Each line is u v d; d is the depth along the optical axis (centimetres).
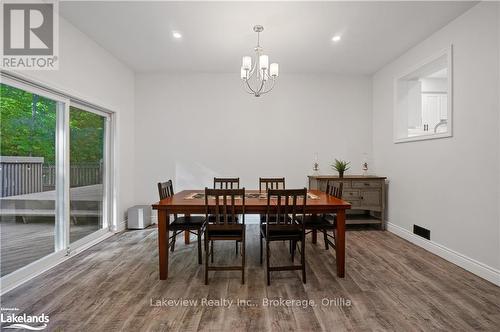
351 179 416
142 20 292
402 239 376
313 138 471
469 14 266
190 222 294
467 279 248
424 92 498
